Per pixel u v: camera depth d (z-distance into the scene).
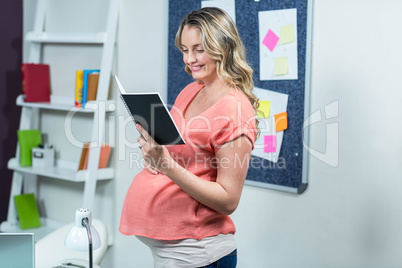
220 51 1.57
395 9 2.01
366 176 2.13
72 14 3.18
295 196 2.36
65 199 3.29
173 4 2.68
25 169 3.16
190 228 1.65
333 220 2.24
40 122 3.39
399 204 2.05
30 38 3.18
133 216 1.68
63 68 3.22
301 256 2.36
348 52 2.14
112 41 2.87
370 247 2.14
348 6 2.13
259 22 2.39
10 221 3.31
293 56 2.29
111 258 3.08
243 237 2.56
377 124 2.09
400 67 2.01
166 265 1.69
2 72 3.41
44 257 2.15
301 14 2.25
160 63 2.77
